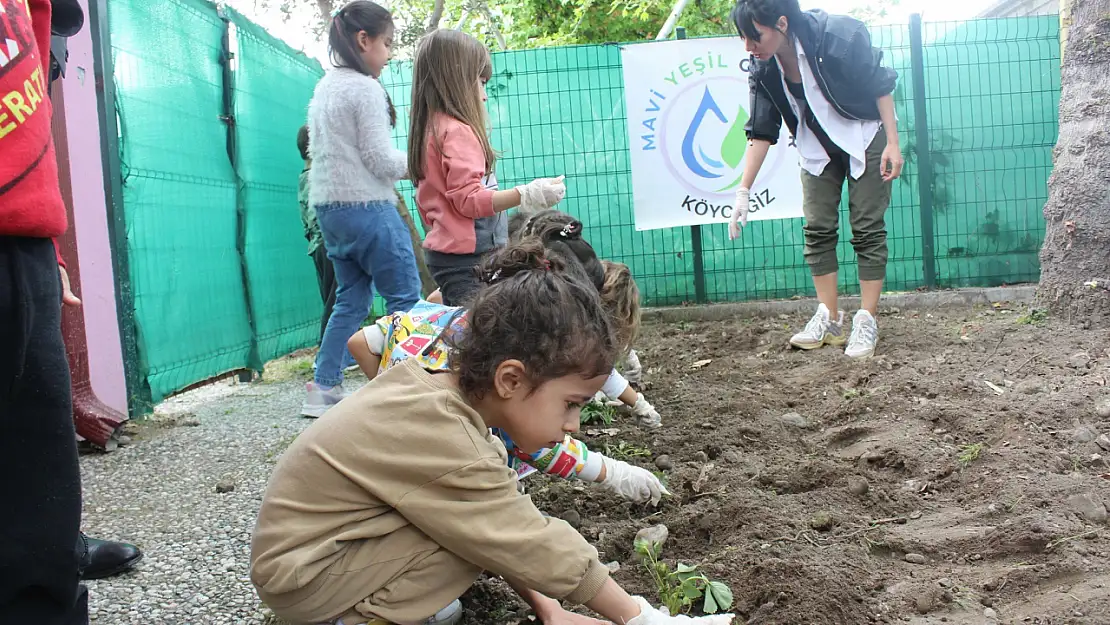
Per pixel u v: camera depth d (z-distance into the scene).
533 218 3.21
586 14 14.05
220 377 5.68
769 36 4.77
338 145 4.36
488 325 1.85
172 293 5.03
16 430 1.91
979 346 4.79
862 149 4.85
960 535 2.61
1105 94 4.91
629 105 7.15
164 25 4.97
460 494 1.86
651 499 2.89
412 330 2.66
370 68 4.44
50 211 1.93
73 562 2.01
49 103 2.02
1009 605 2.23
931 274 7.39
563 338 1.84
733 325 6.71
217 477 3.83
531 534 1.88
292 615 1.92
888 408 3.88
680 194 7.24
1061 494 2.73
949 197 7.36
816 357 5.09
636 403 3.85
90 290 4.28
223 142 5.73
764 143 5.37
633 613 1.94
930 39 7.18
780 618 2.19
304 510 1.89
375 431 1.88
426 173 3.61
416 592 1.93
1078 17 5.07
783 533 2.67
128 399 4.62
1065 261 5.02
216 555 2.95
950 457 3.22
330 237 4.55
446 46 3.50
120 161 4.52
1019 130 7.24
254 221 6.16
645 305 7.60
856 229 4.99
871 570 2.45
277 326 6.54
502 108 7.43
